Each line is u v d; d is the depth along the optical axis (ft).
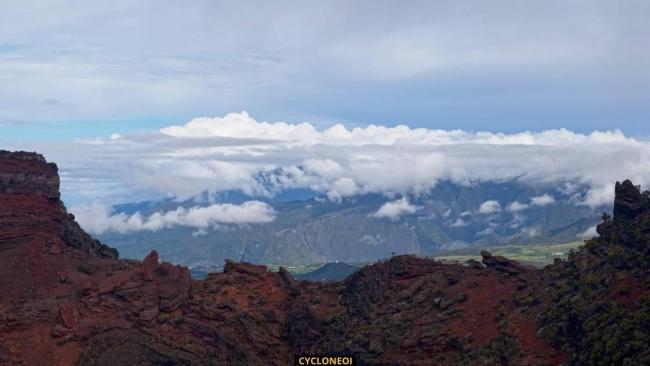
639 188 451.53
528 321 417.28
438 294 474.08
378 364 437.58
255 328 489.67
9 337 487.61
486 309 442.50
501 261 472.85
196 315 499.92
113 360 476.95
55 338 489.67
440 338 430.61
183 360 475.31
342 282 518.78
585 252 445.78
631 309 376.89
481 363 400.67
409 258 513.86
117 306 507.71
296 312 495.00
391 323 461.78
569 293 416.67
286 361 477.36
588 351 374.22
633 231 423.23
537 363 386.11
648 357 340.80
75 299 515.09
